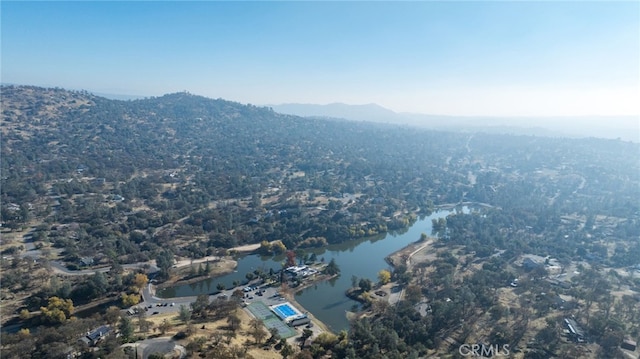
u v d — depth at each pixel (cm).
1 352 16250
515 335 19850
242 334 19588
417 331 19475
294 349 18675
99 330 18388
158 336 18262
